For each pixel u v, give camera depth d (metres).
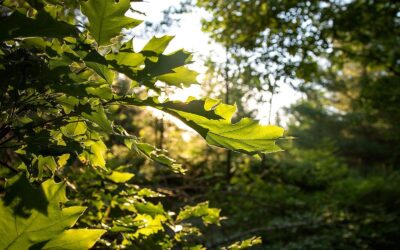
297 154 11.99
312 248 7.48
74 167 1.86
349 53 8.52
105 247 1.52
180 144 5.47
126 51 0.80
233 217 6.75
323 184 9.92
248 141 0.84
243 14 6.44
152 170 3.37
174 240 1.62
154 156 1.02
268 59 5.04
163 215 1.53
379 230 8.29
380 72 13.78
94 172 1.61
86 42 0.82
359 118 13.66
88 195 1.56
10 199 0.68
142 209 1.53
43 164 0.99
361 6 7.28
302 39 6.09
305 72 6.08
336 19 7.10
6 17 0.69
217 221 1.72
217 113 0.81
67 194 1.49
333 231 8.17
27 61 0.80
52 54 0.80
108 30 0.77
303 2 6.39
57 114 0.99
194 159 6.32
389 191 10.78
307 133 20.00
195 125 0.83
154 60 0.79
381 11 7.32
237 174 7.48
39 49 0.95
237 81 4.94
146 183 2.87
